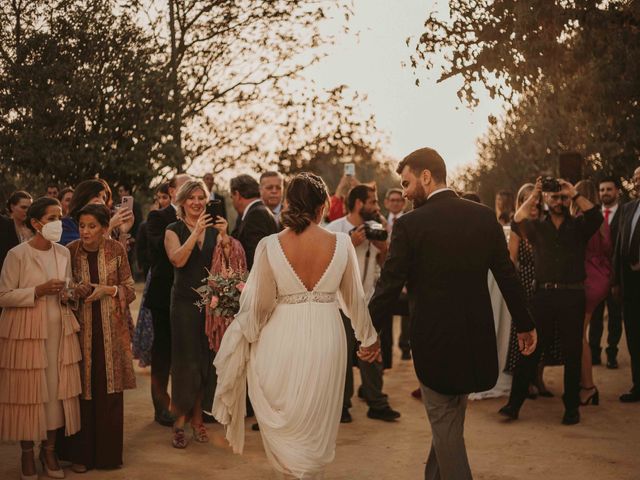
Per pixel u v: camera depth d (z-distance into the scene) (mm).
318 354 4277
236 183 6691
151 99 13852
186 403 6000
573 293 6543
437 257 4242
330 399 4336
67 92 13125
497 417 6902
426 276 4273
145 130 13688
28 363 5066
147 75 13820
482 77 6918
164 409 6723
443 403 4316
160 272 6559
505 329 7629
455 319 4230
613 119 9461
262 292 4340
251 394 4422
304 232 4348
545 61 6926
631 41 7648
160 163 13969
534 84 6941
